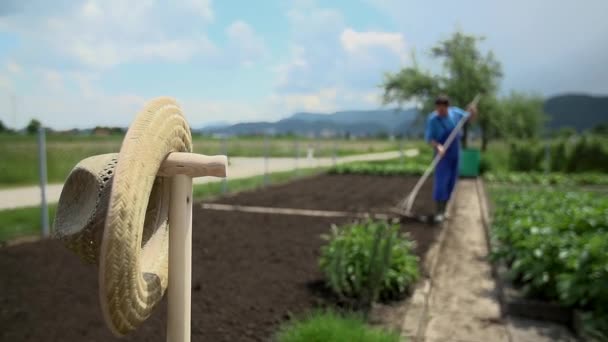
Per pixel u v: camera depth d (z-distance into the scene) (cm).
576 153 2000
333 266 408
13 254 552
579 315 356
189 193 151
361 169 1903
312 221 804
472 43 2195
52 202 860
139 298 126
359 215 864
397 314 389
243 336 329
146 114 127
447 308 418
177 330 152
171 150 145
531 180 1695
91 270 490
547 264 400
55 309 378
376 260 393
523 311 395
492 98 2184
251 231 710
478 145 2461
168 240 154
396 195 1196
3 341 316
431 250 599
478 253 616
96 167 134
